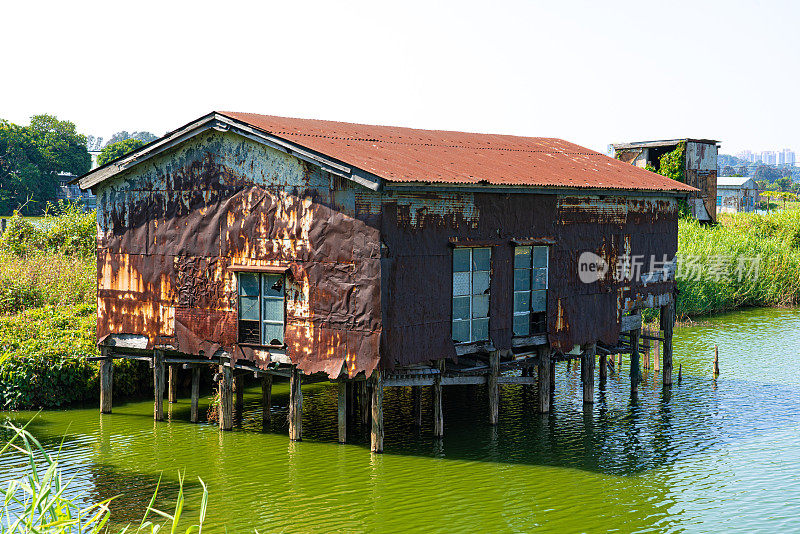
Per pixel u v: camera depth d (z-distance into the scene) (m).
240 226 19.62
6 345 23.34
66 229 38.31
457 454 18.92
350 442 19.62
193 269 20.36
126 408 22.72
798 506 15.88
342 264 18.25
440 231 19.11
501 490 16.61
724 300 42.72
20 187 73.62
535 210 21.47
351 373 18.28
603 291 23.78
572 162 26.19
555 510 15.60
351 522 14.82
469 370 20.56
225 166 19.73
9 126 76.38
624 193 23.95
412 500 15.94
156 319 21.00
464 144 25.16
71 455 18.31
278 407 23.11
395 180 17.23
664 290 26.30
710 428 21.41
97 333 21.86
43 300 29.16
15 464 17.50
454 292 19.61
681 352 31.98
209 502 15.64
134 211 21.17
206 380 25.86
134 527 14.27
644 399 24.62
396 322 18.19
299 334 18.98
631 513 15.50
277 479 17.00
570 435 20.66
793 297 46.06
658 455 19.09
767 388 25.92
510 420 22.02
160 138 20.19
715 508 15.77
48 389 22.62
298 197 18.78
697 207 54.09
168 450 18.83
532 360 22.30
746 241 45.56
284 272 18.98
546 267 21.88
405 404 23.64
